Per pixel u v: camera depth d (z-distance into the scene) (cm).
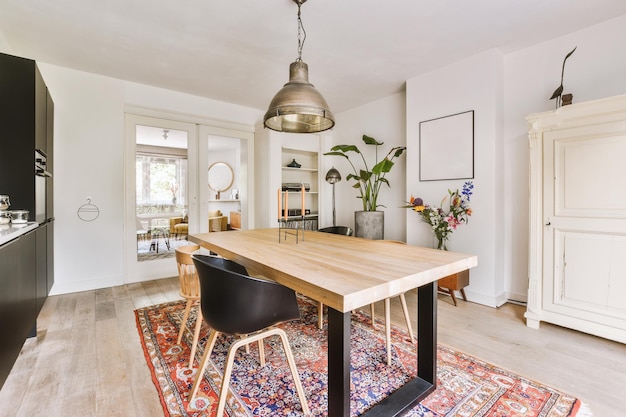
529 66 279
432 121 323
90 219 332
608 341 211
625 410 140
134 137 362
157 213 379
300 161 507
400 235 395
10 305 153
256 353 194
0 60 219
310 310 274
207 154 416
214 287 123
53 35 252
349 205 471
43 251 251
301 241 205
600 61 241
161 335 218
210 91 388
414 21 233
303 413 138
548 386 158
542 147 232
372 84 363
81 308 273
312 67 315
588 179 210
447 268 133
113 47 273
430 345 156
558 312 224
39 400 146
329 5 212
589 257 211
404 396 147
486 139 283
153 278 376
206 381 162
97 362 181
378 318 253
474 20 233
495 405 144
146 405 143
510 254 293
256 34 250
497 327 235
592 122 207
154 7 214
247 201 454
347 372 110
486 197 283
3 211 200
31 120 226
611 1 212
